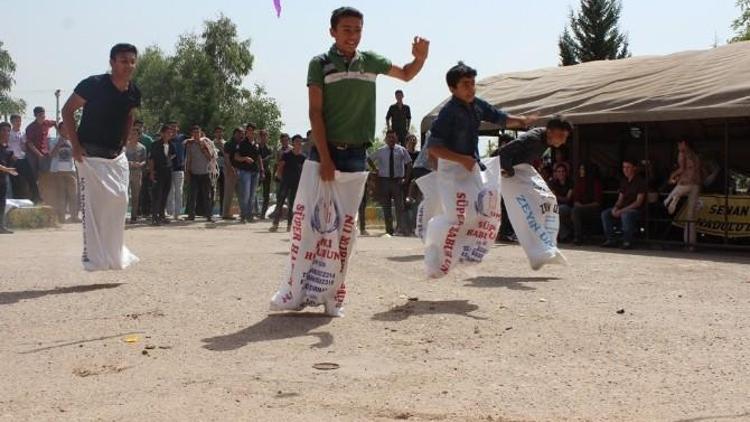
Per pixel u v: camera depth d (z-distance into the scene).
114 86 7.81
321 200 6.28
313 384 4.58
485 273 8.89
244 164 19.27
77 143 7.73
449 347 5.43
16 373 4.84
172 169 19.14
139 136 19.00
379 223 19.80
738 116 11.74
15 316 6.37
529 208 8.85
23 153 17.47
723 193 13.23
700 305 6.94
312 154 6.28
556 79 15.71
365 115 6.26
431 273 7.30
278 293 6.34
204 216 20.27
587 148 16.23
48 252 10.80
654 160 16.28
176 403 4.25
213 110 67.94
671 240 13.25
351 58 6.16
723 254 11.88
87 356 5.21
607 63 15.88
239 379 4.68
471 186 7.31
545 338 5.66
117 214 7.90
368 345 5.46
